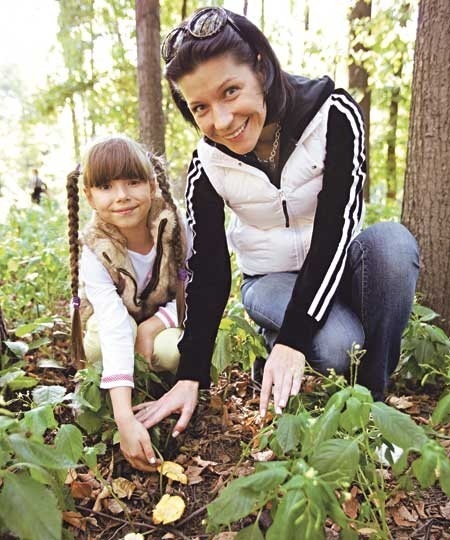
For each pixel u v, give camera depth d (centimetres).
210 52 147
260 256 214
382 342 189
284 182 191
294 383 164
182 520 157
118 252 201
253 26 158
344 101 184
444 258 258
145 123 718
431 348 217
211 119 160
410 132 268
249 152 183
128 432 167
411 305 188
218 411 212
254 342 214
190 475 175
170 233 208
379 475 162
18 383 203
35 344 238
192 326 190
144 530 155
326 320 178
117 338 185
